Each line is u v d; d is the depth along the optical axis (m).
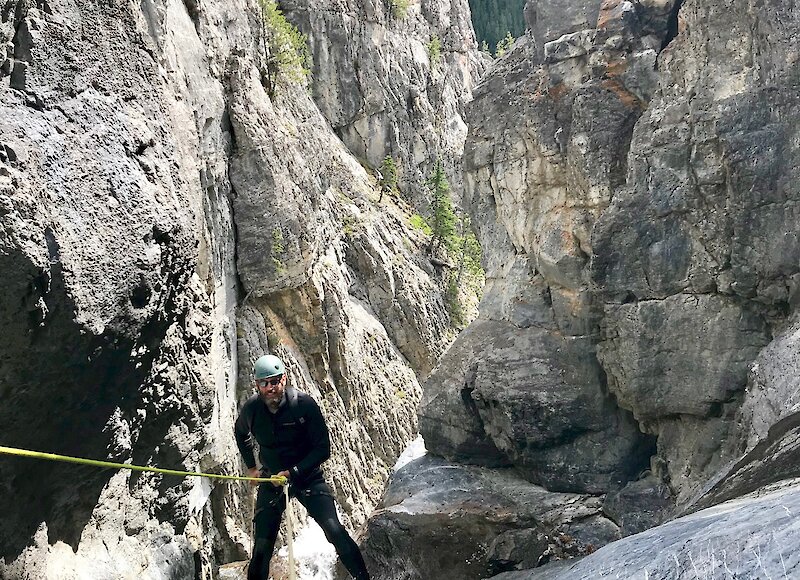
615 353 8.32
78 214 3.56
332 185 29.86
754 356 7.41
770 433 5.76
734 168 7.27
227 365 16.05
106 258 3.69
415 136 42.78
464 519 8.35
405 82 42.56
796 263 6.99
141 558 4.72
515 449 9.00
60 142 3.59
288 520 5.04
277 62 24.08
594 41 8.75
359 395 22.84
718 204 7.52
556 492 8.71
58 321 3.41
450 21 51.94
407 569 8.20
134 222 3.95
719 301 7.63
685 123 7.80
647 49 8.45
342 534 5.26
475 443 9.62
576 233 8.80
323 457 5.30
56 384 3.58
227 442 14.52
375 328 26.66
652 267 7.95
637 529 7.72
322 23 37.12
